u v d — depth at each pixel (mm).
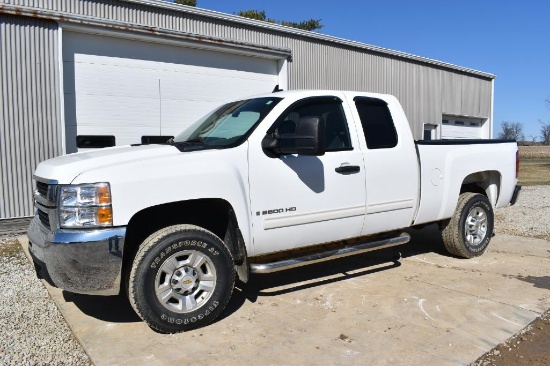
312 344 3520
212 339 3621
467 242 5828
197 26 10227
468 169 5734
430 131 17938
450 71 18234
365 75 14430
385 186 4832
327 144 4512
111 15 9062
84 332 3773
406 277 5164
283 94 4590
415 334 3674
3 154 7793
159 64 9664
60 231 3432
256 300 4484
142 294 3529
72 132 8664
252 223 3998
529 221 8656
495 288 4762
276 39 11680
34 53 7992
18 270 5477
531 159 39656
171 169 3660
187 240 3680
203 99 10367
